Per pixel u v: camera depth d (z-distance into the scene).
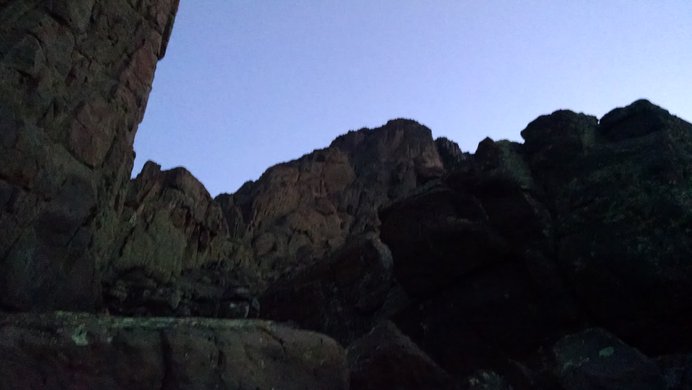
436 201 13.91
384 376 11.22
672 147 11.45
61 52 12.11
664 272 9.88
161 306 17.56
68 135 11.64
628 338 10.35
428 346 12.63
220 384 7.52
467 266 12.81
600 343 10.36
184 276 22.27
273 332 9.06
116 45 14.56
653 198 10.74
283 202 36.44
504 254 12.35
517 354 11.46
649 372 9.50
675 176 10.85
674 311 9.81
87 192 11.96
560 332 11.20
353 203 38.88
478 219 12.98
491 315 12.03
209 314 18.92
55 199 10.84
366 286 16.53
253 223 33.66
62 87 12.00
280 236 32.50
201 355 7.58
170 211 24.06
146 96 15.52
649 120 12.48
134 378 6.84
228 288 21.50
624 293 10.41
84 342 6.71
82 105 12.36
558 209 12.27
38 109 10.91
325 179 40.25
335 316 16.20
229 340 8.15
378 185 41.34
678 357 9.65
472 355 11.92
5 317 6.69
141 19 15.92
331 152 42.81
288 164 41.03
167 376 7.13
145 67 15.46
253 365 8.15
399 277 14.05
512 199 12.66
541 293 11.48
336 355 9.72
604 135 13.35
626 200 11.12
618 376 9.57
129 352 6.97
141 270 19.88
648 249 10.24
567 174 12.66
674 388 9.20
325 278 17.86
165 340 7.43
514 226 12.38
